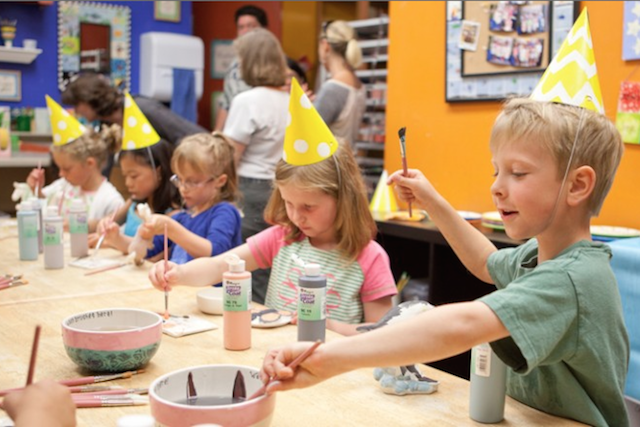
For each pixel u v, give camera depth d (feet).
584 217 3.40
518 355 2.96
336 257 5.49
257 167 9.80
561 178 3.24
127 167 8.14
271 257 5.88
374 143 12.23
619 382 3.32
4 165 13.32
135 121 7.02
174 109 17.01
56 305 4.94
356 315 5.40
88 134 9.59
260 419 2.72
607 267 3.28
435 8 9.88
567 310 3.05
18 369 3.59
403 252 9.44
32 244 6.68
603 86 7.93
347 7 17.62
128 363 3.53
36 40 16.15
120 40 17.21
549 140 3.20
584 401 3.26
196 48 17.24
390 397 3.35
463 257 4.40
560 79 3.61
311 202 5.27
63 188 9.64
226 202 7.11
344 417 3.10
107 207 9.36
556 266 3.14
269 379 2.93
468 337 2.86
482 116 9.36
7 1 15.67
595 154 3.27
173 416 2.63
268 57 9.75
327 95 10.34
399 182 4.39
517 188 3.27
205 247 6.37
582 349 3.10
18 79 15.97
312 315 3.99
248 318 4.04
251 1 18.24
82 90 10.08
